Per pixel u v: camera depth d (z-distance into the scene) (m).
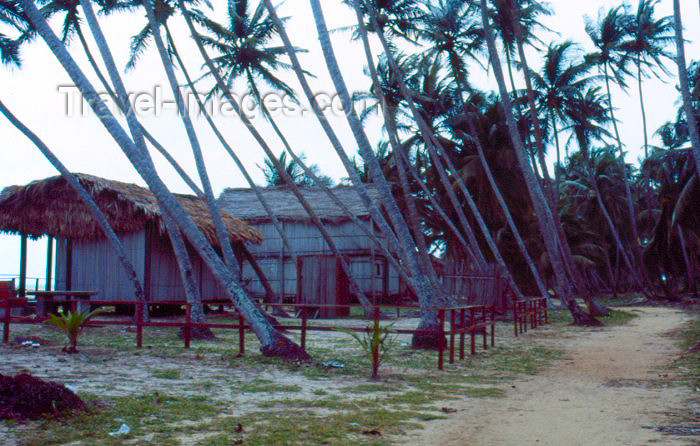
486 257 43.19
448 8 29.73
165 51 17.16
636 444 6.32
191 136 17.05
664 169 30.27
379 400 8.52
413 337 15.11
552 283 54.22
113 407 7.35
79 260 24.39
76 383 8.97
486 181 38.06
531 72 33.56
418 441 6.44
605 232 54.81
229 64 26.22
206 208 27.34
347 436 6.50
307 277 26.16
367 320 24.16
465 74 30.81
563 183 56.09
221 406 7.79
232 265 16.83
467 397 9.02
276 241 35.22
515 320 18.98
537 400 8.89
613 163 53.88
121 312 23.58
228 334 17.77
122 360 11.64
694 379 10.61
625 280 63.88
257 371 10.75
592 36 38.50
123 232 23.92
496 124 37.91
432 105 34.66
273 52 26.30
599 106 35.81
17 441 5.80
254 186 26.44
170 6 21.34
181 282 25.30
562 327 22.62
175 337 16.38
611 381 10.68
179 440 6.12
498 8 27.80
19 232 23.48
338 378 10.32
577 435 6.75
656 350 15.35
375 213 16.78
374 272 33.03
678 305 38.09
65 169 17.73
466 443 6.39
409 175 40.78
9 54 22.39
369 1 23.89
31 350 12.75
